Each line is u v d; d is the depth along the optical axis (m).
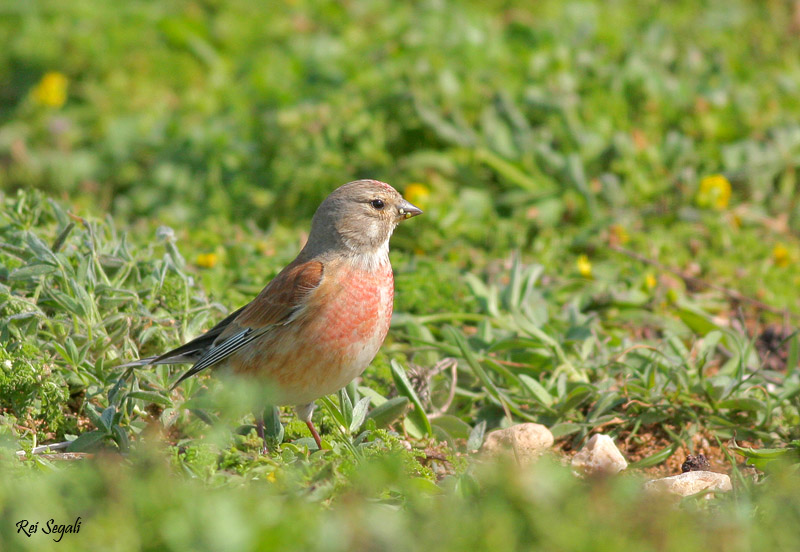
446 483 7.19
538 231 13.07
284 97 15.20
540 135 13.89
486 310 10.68
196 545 5.30
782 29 17.09
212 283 10.70
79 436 7.80
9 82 17.69
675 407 8.92
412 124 14.04
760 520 6.27
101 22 18.08
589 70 14.70
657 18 16.67
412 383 9.24
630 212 13.18
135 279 9.35
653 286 11.68
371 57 15.44
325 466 6.59
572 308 10.57
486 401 9.45
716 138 14.20
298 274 7.73
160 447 7.34
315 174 13.86
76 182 15.35
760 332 11.36
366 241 7.96
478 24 15.83
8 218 9.85
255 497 5.88
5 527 5.47
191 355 8.05
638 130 14.08
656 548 5.54
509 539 5.50
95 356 8.59
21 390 7.84
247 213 13.89
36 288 8.64
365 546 5.51
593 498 5.79
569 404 8.97
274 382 7.80
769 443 8.69
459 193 13.51
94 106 16.94
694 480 7.36
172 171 14.55
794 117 14.52
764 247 12.64
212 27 17.88
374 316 7.86
